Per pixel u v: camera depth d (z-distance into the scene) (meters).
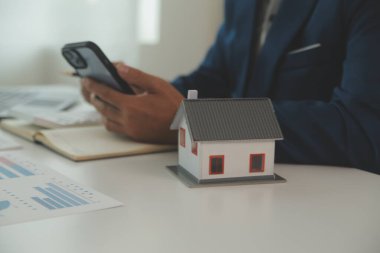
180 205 0.54
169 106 0.81
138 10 2.05
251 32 1.15
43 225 0.47
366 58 0.78
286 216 0.51
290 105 0.78
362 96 0.75
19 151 0.81
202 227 0.48
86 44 0.74
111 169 0.70
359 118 0.74
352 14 0.89
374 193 0.61
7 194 0.56
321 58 0.98
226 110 0.63
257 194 0.59
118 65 0.81
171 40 2.19
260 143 0.63
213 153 0.62
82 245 0.43
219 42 1.31
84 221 0.49
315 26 0.98
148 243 0.44
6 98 1.30
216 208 0.53
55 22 1.94
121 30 2.02
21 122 1.04
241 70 1.18
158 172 0.69
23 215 0.49
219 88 1.28
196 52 2.28
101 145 0.81
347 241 0.45
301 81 1.00
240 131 0.62
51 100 1.27
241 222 0.49
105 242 0.44
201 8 2.26
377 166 0.73
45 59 1.96
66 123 0.95
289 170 0.71
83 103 1.31
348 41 0.87
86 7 1.96
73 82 1.97
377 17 0.82
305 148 0.74
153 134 0.82
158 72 2.17
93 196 0.56
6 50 1.88
